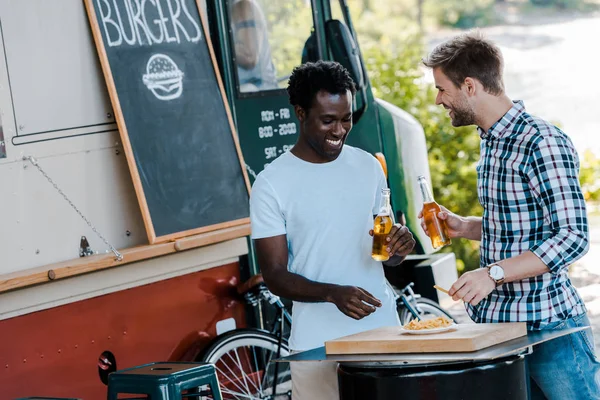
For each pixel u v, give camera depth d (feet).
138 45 16.88
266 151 19.63
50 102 15.72
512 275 11.57
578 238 11.46
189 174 17.13
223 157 17.81
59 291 15.40
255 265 18.74
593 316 26.76
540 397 12.66
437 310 20.99
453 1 65.31
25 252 15.28
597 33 63.00
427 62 12.35
